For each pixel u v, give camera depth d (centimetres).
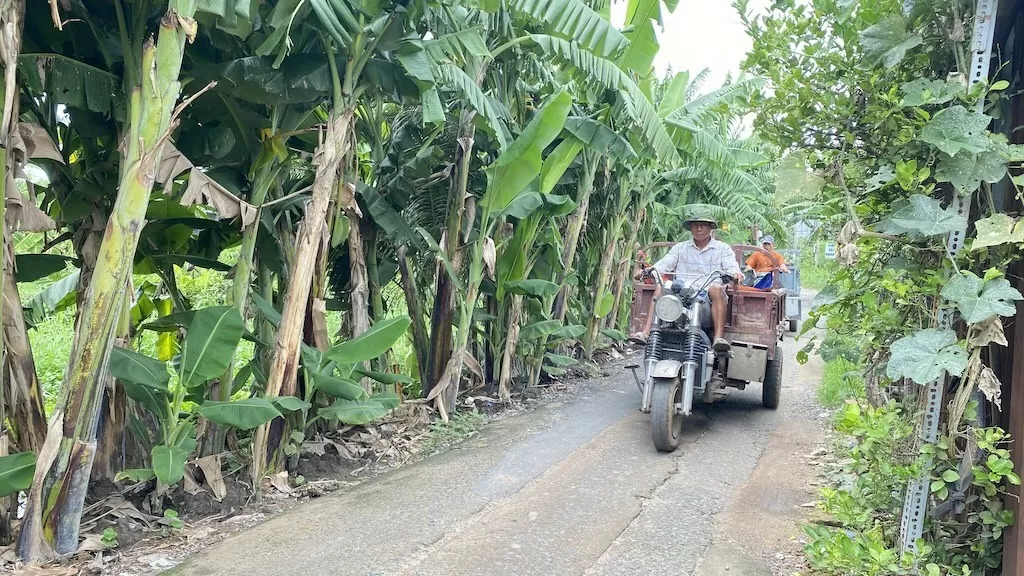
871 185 310
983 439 272
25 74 391
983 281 267
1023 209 292
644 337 639
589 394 804
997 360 309
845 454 516
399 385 678
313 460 545
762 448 584
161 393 418
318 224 466
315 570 362
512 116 710
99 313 354
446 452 584
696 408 721
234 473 500
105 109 419
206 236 576
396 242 626
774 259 780
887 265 325
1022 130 301
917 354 279
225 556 381
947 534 312
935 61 322
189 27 348
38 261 468
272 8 434
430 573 357
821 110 345
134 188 349
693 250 669
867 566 304
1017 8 294
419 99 518
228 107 475
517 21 625
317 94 465
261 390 514
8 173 356
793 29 346
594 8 661
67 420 358
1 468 357
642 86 770
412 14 467
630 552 383
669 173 1041
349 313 680
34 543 358
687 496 467
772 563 372
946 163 285
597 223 940
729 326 659
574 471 517
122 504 431
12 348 383
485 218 646
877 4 321
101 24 448
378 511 444
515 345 773
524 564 368
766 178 1223
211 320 422
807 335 1200
